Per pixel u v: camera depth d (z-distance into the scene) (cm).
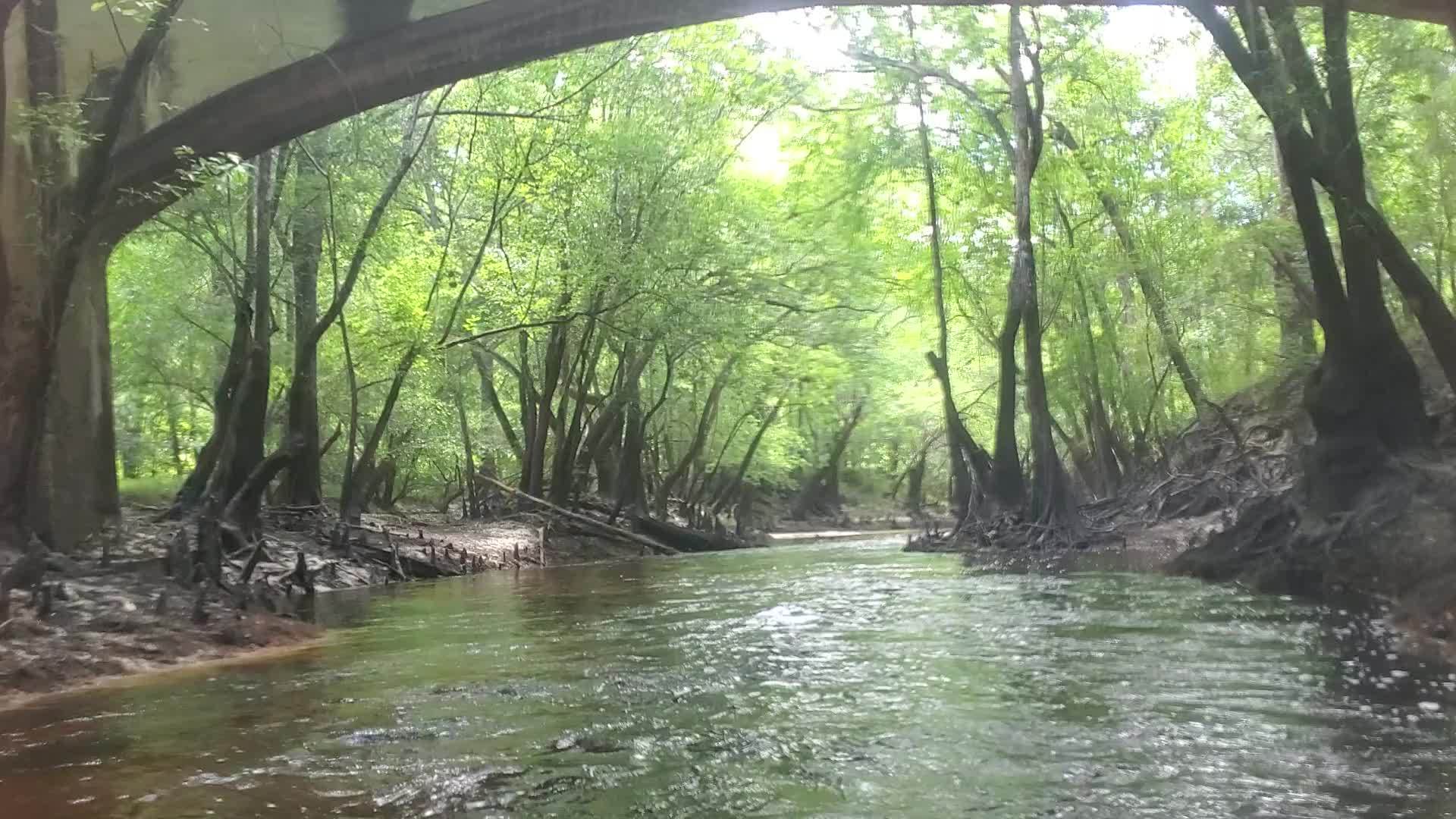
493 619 1115
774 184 3212
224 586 1171
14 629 849
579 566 2220
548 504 2645
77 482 1407
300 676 763
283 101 1541
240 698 679
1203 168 2375
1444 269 1777
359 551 1820
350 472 2009
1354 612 891
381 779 467
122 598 1043
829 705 600
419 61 1599
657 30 1681
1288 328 1964
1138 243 2327
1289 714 534
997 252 2695
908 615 1012
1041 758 471
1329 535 1064
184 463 3055
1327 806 392
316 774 478
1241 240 1878
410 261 2338
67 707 672
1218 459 2197
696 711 594
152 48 1052
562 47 1659
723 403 4084
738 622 1010
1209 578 1259
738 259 2697
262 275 1675
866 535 3794
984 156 2550
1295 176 1104
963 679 664
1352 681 609
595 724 566
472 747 522
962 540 2155
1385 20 1474
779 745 511
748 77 2509
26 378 1075
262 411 1644
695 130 2539
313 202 1920
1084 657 727
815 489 5050
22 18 1171
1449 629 734
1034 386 2041
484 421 3391
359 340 2423
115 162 1416
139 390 2631
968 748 493
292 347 2330
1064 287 2600
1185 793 414
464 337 2480
